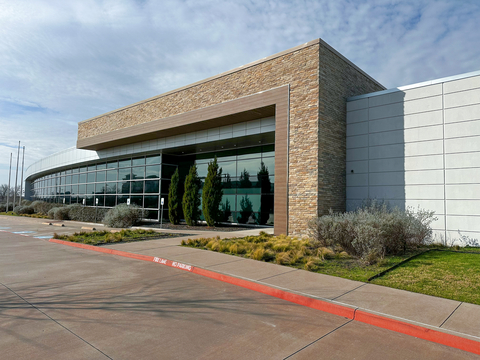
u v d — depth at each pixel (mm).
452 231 13656
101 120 30000
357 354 4336
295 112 16266
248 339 4746
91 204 35125
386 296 6477
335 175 16297
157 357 4148
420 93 14992
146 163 28656
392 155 15625
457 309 5746
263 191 22469
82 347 4402
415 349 4520
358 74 18797
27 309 5910
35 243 15227
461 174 13625
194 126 22125
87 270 9219
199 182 23312
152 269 9391
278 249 11664
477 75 13500
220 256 10719
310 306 6273
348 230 10477
